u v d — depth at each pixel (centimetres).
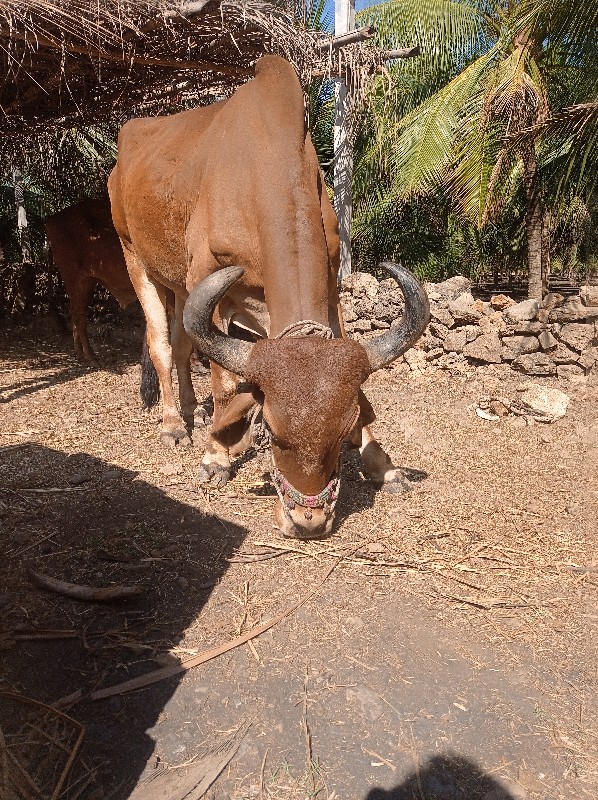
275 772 102
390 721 111
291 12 254
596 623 136
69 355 437
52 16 202
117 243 390
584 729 110
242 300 177
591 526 174
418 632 134
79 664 125
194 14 217
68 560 159
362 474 207
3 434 256
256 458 223
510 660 126
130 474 211
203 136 196
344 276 387
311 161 172
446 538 169
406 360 322
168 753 105
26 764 102
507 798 97
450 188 429
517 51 370
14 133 382
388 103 341
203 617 139
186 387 265
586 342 279
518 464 215
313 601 144
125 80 295
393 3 454
